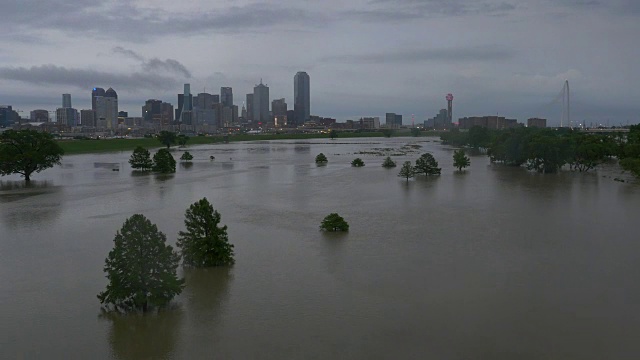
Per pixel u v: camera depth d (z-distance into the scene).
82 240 63.28
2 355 34.12
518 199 92.75
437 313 39.88
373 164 174.50
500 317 39.09
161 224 72.44
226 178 133.00
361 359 33.09
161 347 35.12
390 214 79.12
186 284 46.97
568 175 132.88
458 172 143.00
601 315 39.41
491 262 52.75
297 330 37.28
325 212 81.38
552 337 35.88
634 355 33.41
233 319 39.38
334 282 47.09
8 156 122.50
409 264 52.28
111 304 42.56
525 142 154.88
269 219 75.75
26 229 69.56
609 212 79.19
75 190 109.69
